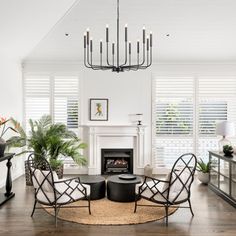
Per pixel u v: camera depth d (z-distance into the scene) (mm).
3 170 5172
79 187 3668
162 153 6199
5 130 5000
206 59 6062
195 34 5039
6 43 4641
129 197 4156
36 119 6145
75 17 4492
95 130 6055
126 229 3244
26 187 5023
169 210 3826
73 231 3184
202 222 3447
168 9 4293
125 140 6148
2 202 4039
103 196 4371
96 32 4941
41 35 4598
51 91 6145
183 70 6152
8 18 3689
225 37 5148
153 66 6152
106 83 6160
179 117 6180
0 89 5008
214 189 4762
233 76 6141
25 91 6129
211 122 6184
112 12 4363
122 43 5324
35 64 6113
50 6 3623
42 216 3615
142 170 6129
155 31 4910
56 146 5176
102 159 6156
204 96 6168
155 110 6176
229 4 4148
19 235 3072
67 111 6164
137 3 4152
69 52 5777
